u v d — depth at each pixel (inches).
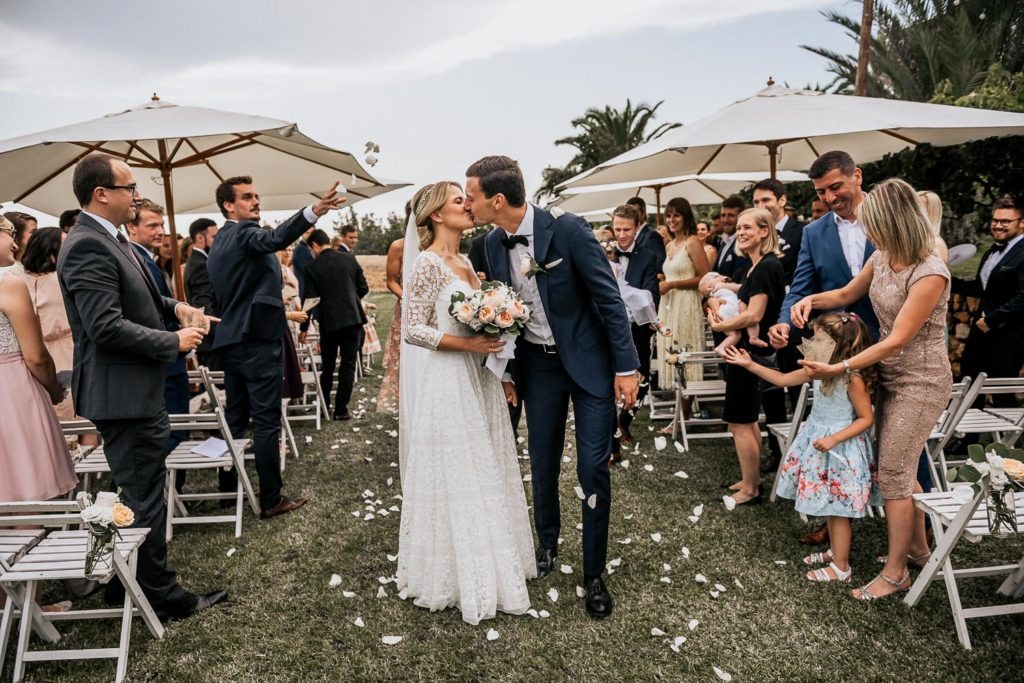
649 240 199.3
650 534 141.3
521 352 117.1
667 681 93.7
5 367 113.1
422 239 112.6
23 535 102.7
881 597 111.3
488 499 109.8
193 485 186.2
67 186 210.1
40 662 103.1
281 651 103.6
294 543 143.2
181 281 219.6
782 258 173.3
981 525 97.0
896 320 103.9
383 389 216.1
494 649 102.3
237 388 160.2
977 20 570.9
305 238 311.7
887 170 274.5
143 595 105.4
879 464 110.8
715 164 259.0
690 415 229.3
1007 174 238.8
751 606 112.0
